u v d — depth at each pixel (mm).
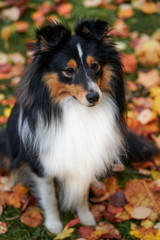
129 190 1359
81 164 1257
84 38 1208
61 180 1302
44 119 1221
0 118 1554
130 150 1456
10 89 1685
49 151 1236
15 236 1288
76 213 1358
